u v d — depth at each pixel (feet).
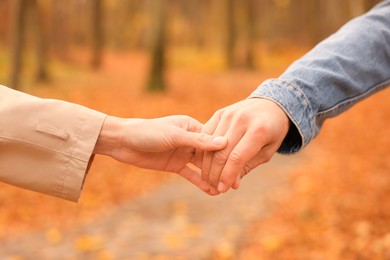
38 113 4.44
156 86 50.90
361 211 15.75
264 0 135.44
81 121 4.50
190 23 146.61
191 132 4.48
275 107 4.39
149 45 51.11
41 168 4.41
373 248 12.69
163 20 50.65
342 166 22.91
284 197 18.66
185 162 4.89
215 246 14.34
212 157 4.52
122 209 18.53
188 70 85.40
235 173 4.31
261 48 125.80
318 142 29.55
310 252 13.17
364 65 4.73
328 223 15.06
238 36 107.76
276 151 4.73
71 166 4.41
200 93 51.08
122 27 142.10
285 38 141.18
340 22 106.42
